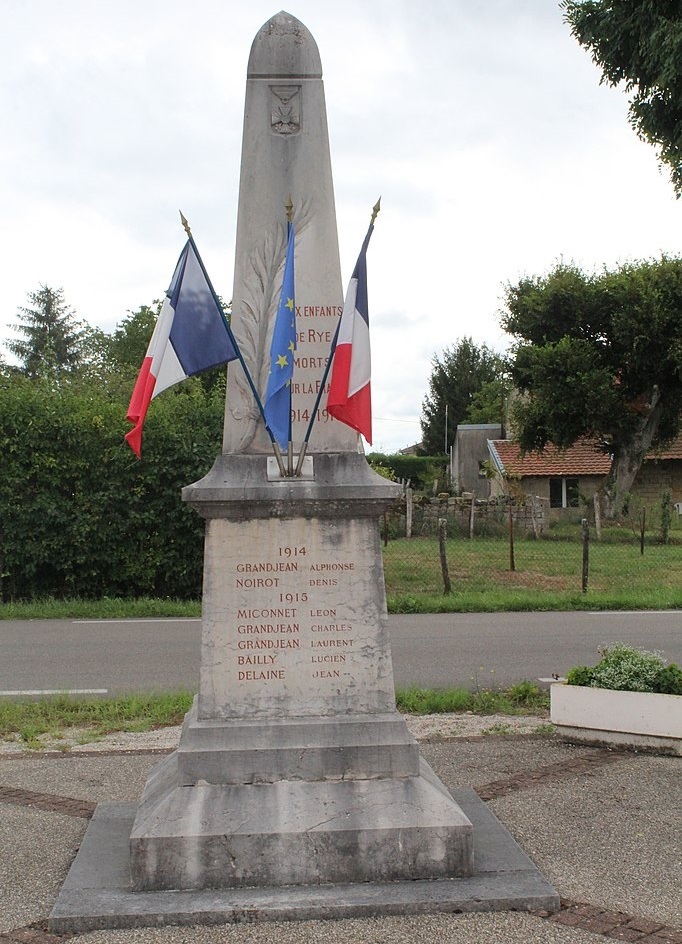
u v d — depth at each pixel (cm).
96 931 455
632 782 686
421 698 955
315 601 549
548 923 457
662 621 1526
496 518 2798
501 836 563
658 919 460
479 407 7269
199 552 1769
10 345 6600
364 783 520
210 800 509
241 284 588
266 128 588
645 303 3275
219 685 542
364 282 546
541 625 1486
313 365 585
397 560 2227
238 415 580
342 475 559
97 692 1021
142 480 1758
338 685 547
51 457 1741
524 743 800
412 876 503
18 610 1630
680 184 1251
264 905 470
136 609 1648
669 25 1152
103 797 661
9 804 647
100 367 3919
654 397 3488
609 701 784
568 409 3356
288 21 594
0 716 899
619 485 3475
